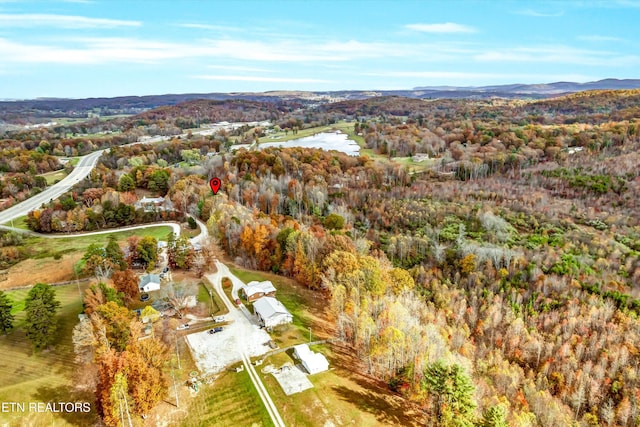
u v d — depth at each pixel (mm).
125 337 60656
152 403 54188
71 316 77250
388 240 125625
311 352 67750
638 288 97125
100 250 91688
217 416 56344
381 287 80500
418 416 57812
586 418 66312
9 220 135375
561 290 95562
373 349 64312
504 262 108625
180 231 126625
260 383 62094
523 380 71250
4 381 60875
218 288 91688
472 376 65000
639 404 66438
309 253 95062
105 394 50969
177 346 68688
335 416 56406
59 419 54312
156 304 81688
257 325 77375
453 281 104125
